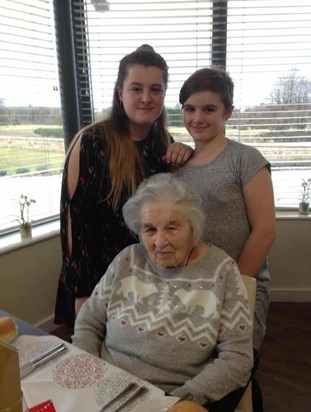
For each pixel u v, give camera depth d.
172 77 2.42
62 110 2.44
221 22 2.31
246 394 0.97
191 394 0.79
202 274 0.96
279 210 2.54
